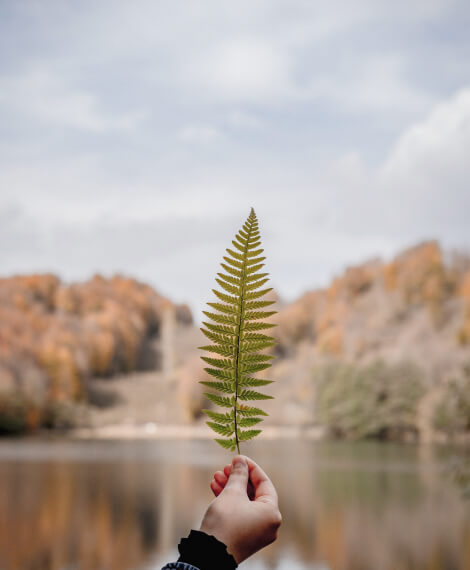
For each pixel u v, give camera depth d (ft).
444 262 474.90
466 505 111.04
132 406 440.86
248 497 2.67
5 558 77.87
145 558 79.05
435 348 328.08
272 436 297.74
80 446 274.36
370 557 76.23
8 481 151.02
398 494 124.98
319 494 126.52
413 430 272.72
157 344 575.79
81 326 522.88
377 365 285.23
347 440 283.38
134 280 630.33
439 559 74.90
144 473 169.27
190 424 406.00
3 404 347.15
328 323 476.54
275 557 76.84
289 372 385.70
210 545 2.24
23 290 539.29
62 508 115.24
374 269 536.01
